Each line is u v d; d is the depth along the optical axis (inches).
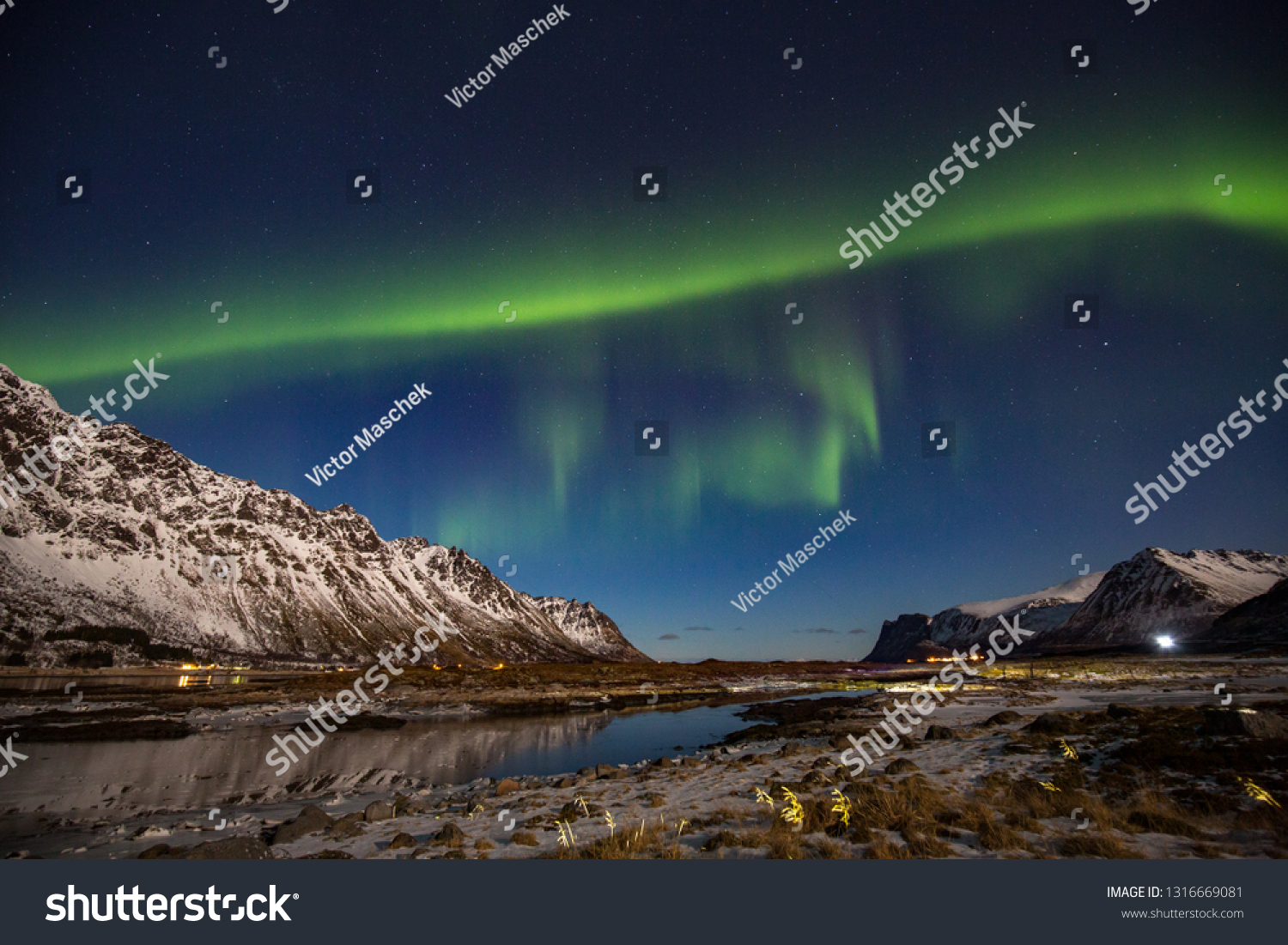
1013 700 1788.9
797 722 1742.1
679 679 4822.8
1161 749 656.4
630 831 515.5
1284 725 693.9
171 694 2908.5
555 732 1802.4
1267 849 404.8
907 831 461.4
